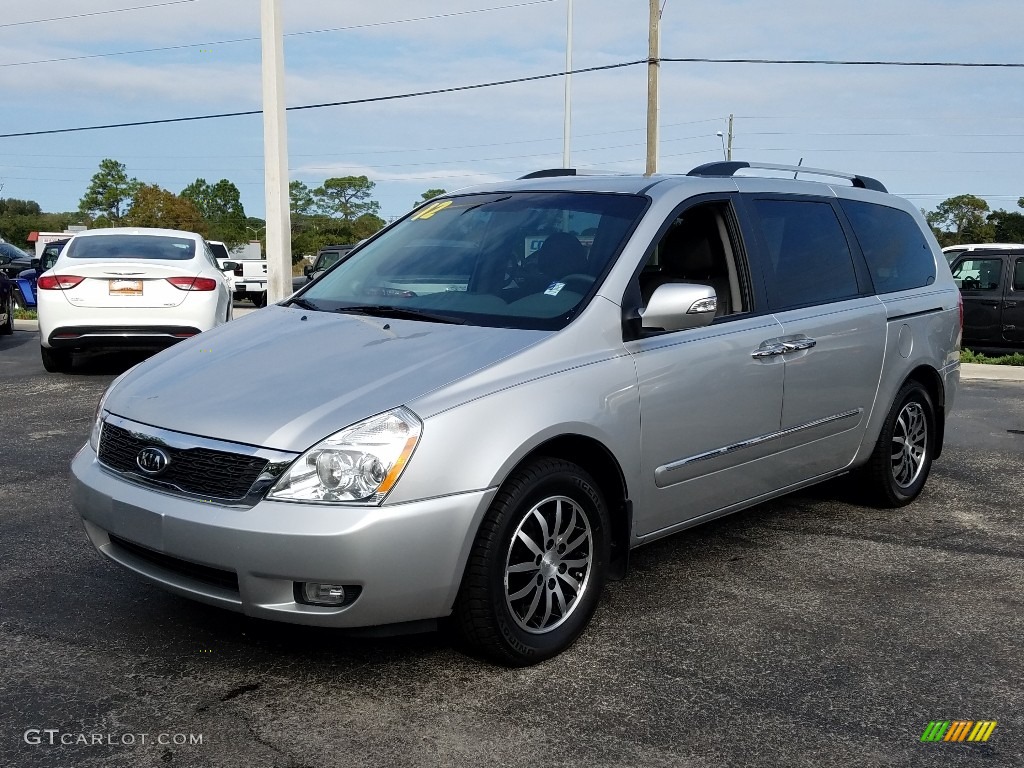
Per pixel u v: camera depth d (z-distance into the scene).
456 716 3.08
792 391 4.51
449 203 4.80
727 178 4.58
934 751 2.94
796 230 4.82
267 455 3.05
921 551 4.87
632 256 3.93
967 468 6.76
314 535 2.96
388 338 3.66
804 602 4.14
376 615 3.09
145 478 3.29
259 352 3.68
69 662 3.40
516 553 3.42
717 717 3.12
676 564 4.61
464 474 3.14
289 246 15.88
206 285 9.59
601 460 3.69
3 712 3.05
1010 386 10.94
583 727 3.03
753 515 5.47
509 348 3.48
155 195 78.06
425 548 3.08
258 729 2.98
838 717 3.14
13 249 25.33
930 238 5.97
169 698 3.16
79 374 10.21
